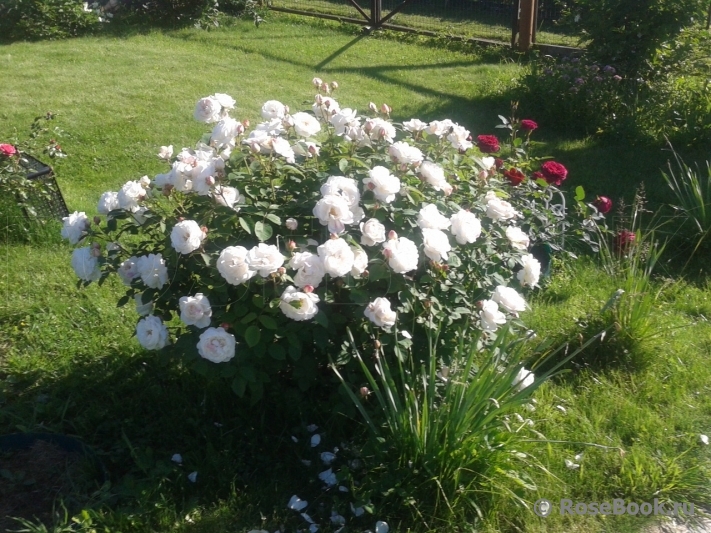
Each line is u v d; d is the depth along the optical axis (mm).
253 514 2979
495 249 3410
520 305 3150
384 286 3113
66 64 9461
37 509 2941
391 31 11656
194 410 3422
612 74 7844
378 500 2969
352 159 3207
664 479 3164
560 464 3219
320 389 3449
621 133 7281
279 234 3096
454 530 2881
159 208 3291
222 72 9305
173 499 2990
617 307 4066
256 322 2949
